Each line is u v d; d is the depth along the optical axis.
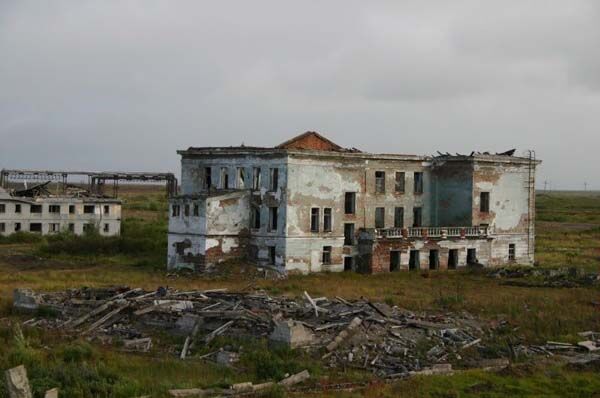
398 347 33.28
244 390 25.19
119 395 24.19
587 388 27.70
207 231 60.91
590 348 34.94
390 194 69.25
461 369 30.69
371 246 64.06
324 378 27.67
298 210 61.75
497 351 33.97
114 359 29.62
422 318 38.94
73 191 96.31
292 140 65.94
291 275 60.97
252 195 63.59
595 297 50.00
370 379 27.81
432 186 73.12
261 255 62.81
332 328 34.53
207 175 68.00
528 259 76.06
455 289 53.59
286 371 28.53
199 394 24.47
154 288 49.62
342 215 64.88
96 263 67.12
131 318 37.66
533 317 41.22
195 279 57.16
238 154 64.88
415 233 66.50
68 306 39.84
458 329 36.91
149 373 27.67
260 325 34.56
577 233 110.62
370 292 50.50
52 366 27.00
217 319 35.88
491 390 26.97
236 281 56.84
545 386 27.78
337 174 64.56
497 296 49.50
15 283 51.25
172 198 63.44
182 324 35.78
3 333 33.59
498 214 73.31
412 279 60.47
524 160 75.12
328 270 63.66
